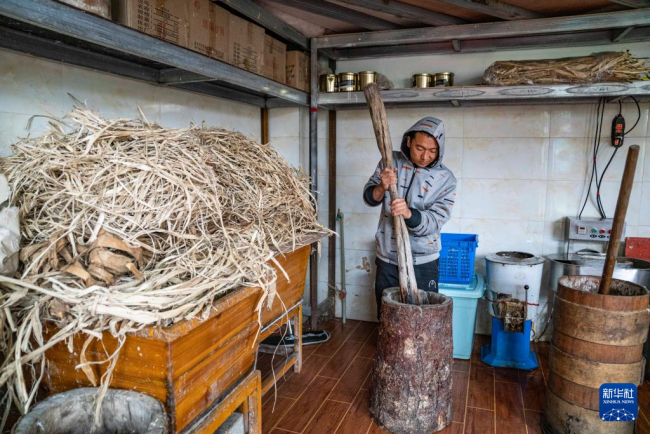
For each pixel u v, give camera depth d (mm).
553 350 2115
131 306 1141
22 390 1079
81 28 1406
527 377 2752
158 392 1191
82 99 2021
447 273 3045
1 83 1679
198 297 1272
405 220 2348
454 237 3311
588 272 2770
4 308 1118
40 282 1207
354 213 3689
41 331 1119
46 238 1311
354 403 2424
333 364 2900
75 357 1264
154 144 1544
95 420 1063
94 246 1239
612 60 2570
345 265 3762
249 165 2062
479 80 3295
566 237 3262
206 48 2168
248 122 3477
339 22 3084
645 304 1889
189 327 1150
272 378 2158
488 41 3186
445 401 2170
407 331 2080
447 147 3428
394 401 2135
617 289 2156
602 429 1957
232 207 1794
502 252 3178
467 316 2949
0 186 1188
